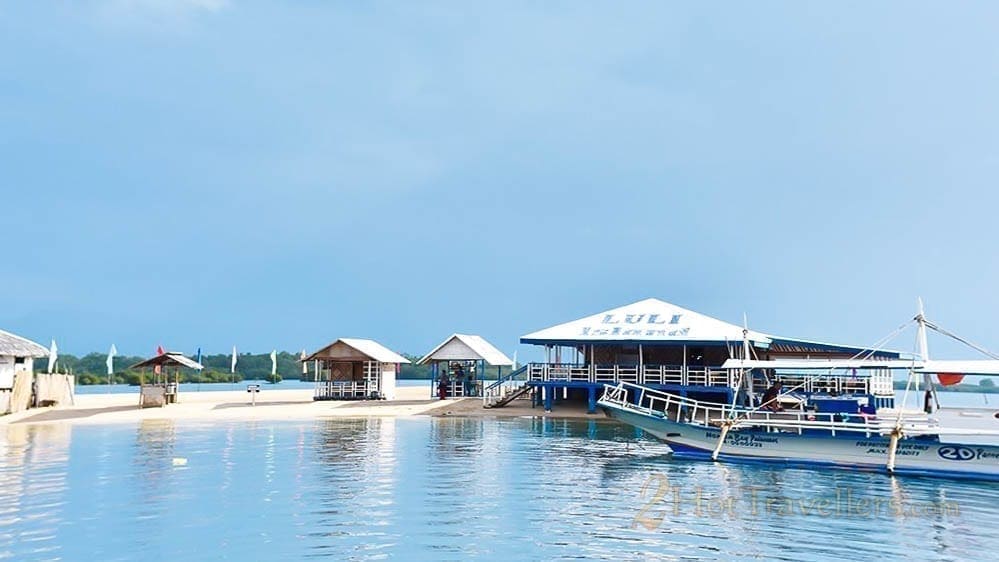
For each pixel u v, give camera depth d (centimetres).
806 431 2577
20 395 4291
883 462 2452
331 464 2519
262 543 1520
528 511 1823
